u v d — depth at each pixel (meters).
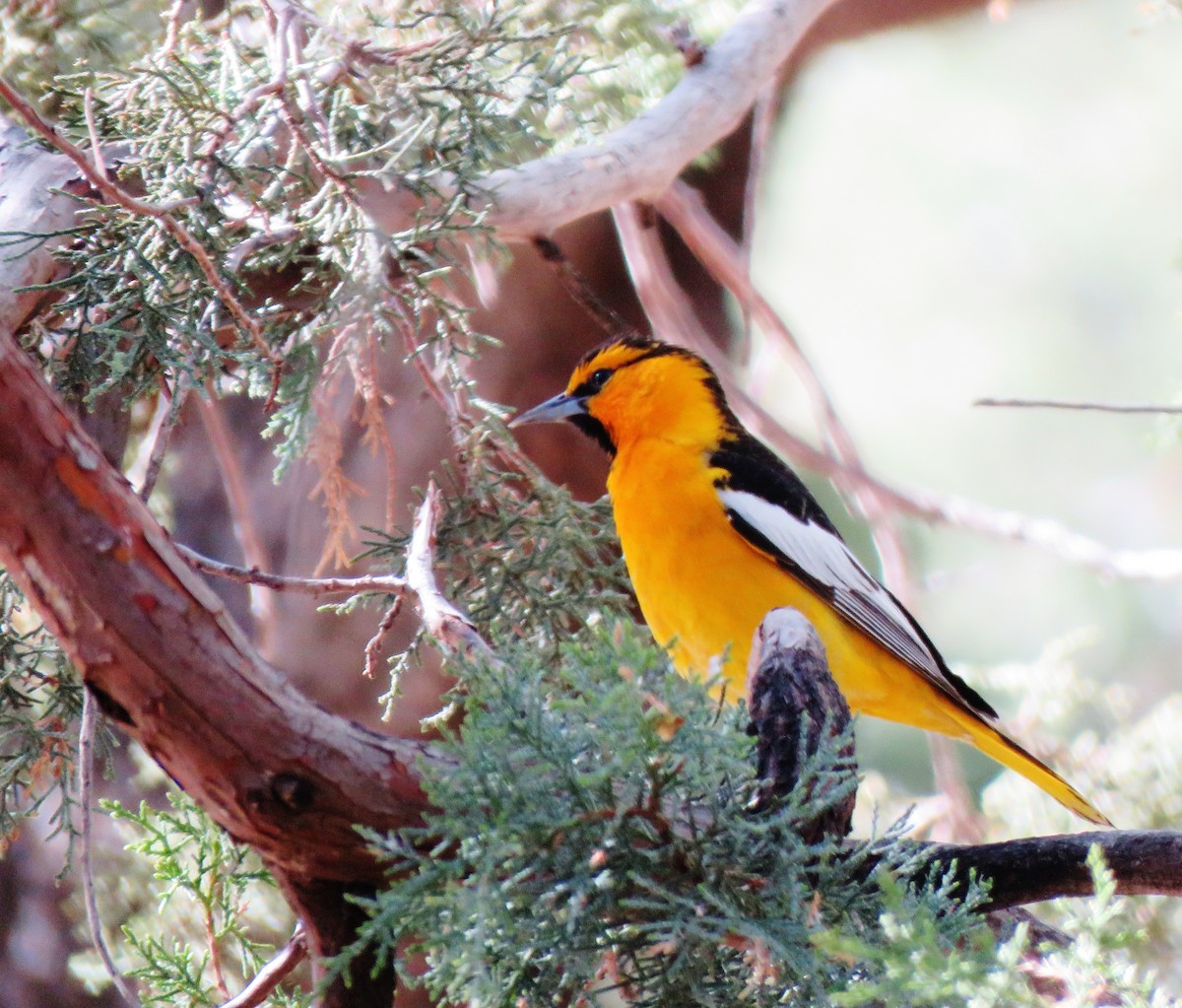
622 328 10.25
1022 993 4.20
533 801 4.59
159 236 6.56
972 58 21.05
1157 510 20.22
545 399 12.33
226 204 6.98
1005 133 21.25
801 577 9.12
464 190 7.23
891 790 13.96
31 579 4.68
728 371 13.37
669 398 9.70
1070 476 20.44
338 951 5.32
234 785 4.94
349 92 7.43
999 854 5.55
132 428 10.32
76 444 4.60
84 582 4.64
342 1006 5.35
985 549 18.47
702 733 4.57
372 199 7.73
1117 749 11.69
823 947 4.28
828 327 21.39
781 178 21.53
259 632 11.63
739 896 4.75
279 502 11.42
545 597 8.00
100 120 7.26
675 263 14.01
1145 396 20.34
